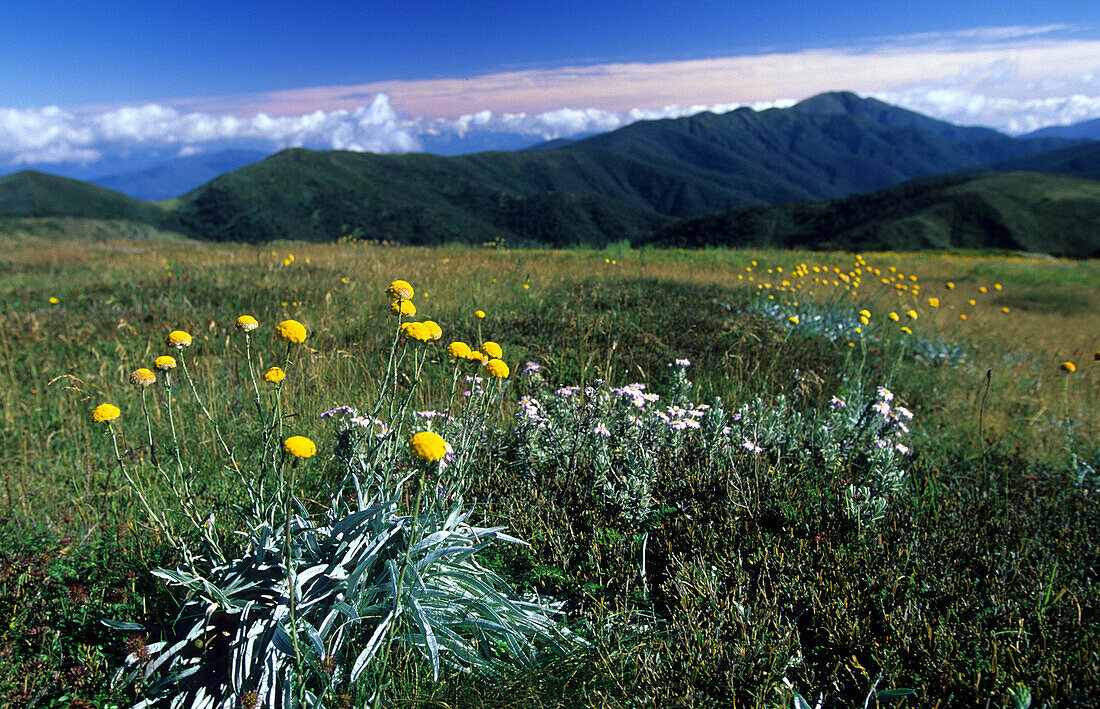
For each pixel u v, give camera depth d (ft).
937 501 11.16
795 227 478.18
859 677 7.11
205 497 10.40
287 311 24.68
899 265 68.90
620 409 12.94
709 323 24.41
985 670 7.00
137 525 9.26
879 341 24.47
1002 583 8.50
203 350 19.34
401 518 7.16
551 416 12.66
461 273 34.60
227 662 6.73
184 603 7.06
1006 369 24.21
